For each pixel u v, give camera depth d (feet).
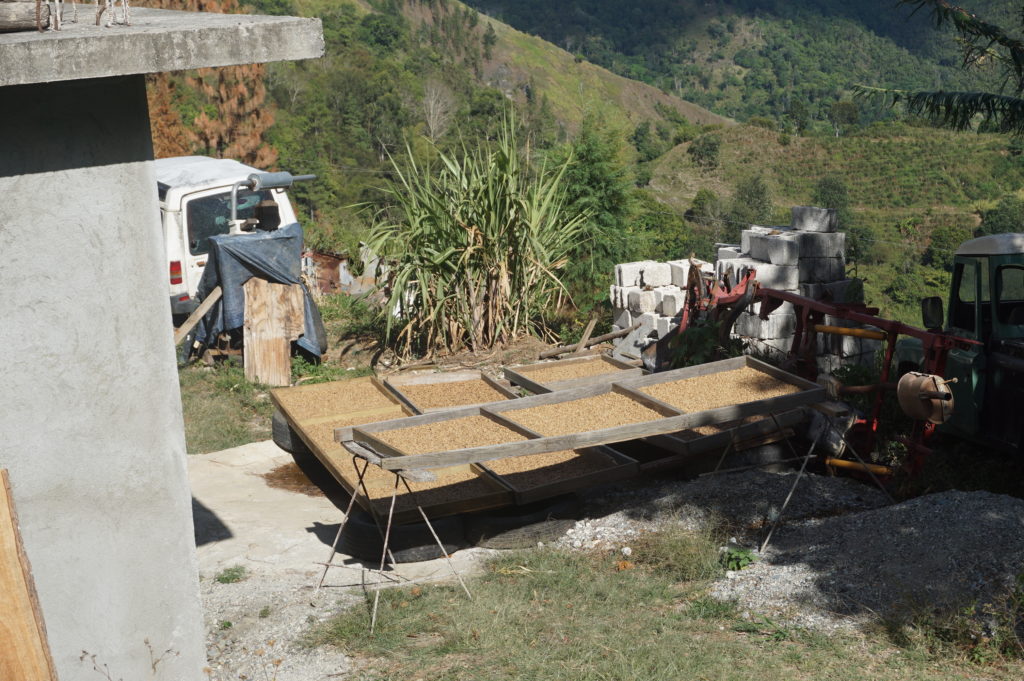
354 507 24.00
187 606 15.02
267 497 26.96
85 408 13.74
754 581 19.62
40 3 12.35
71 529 13.91
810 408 26.02
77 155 13.12
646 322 36.42
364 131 360.07
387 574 21.33
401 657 17.06
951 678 15.15
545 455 25.72
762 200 379.76
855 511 23.41
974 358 24.53
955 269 25.90
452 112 398.21
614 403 25.88
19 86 12.53
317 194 274.16
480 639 17.62
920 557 18.90
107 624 14.38
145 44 11.64
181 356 39.17
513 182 36.40
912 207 458.50
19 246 12.92
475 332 37.73
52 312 13.30
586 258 46.73
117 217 13.56
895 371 31.30
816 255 33.22
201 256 40.52
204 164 44.96
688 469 25.76
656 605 19.24
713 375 27.73
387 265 38.88
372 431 23.80
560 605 19.25
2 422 13.19
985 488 23.63
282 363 37.06
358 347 40.57
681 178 538.47
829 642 16.83
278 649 17.88
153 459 14.38
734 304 30.35
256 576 21.30
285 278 37.65
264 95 98.94
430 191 36.94
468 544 22.76
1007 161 481.87
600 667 16.19
